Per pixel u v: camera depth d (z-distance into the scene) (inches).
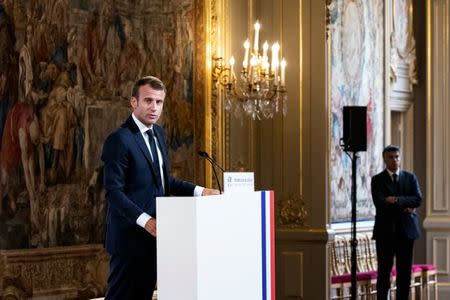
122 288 260.7
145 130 266.7
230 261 216.5
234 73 509.7
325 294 532.7
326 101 535.8
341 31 633.0
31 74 414.6
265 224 235.0
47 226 421.7
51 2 425.1
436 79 741.9
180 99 493.7
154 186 265.1
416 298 682.8
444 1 741.9
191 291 203.5
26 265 409.1
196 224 202.4
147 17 477.1
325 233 531.2
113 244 260.7
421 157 749.9
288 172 542.6
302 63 540.7
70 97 433.7
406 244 565.0
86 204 442.0
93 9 446.6
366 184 668.7
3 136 400.8
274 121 545.0
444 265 733.9
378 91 685.3
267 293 236.4
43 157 419.8
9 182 403.2
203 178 503.8
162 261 207.0
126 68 464.1
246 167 534.9
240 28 532.7
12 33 406.6
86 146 442.0
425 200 744.3
